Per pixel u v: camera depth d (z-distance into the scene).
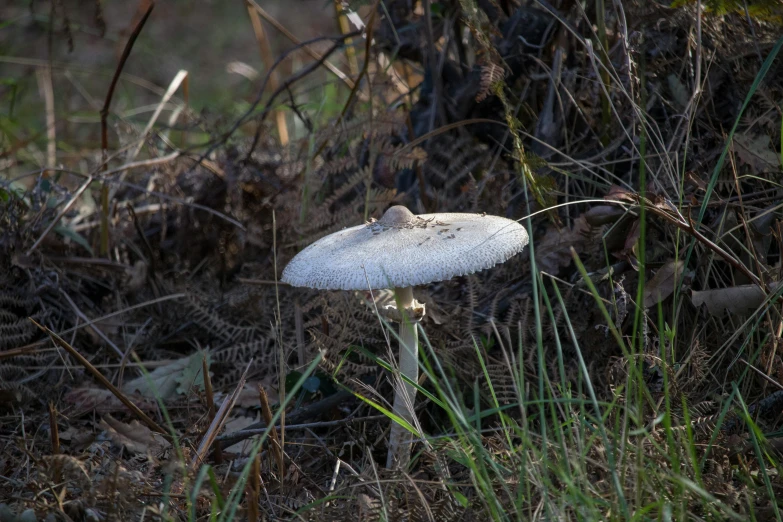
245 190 5.43
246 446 3.67
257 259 5.35
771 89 3.95
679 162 4.07
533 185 3.69
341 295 3.99
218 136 5.79
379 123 4.48
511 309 3.98
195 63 11.31
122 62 4.74
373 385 3.94
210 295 5.01
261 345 4.47
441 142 4.91
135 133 5.88
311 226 4.64
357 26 5.02
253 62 11.31
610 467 2.42
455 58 5.18
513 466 2.86
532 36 4.58
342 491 3.09
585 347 3.81
